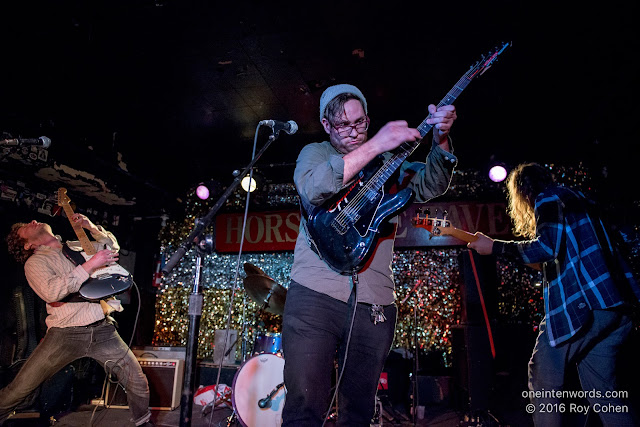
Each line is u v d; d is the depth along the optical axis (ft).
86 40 12.44
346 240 4.86
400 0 11.30
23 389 10.44
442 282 20.11
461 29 12.21
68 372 15.25
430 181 5.53
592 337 6.56
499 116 16.58
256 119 17.31
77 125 16.11
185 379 6.51
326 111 5.52
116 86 14.83
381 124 17.30
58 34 12.14
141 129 17.95
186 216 22.86
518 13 11.52
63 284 10.77
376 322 4.91
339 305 4.86
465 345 14.94
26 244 11.69
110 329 11.57
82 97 15.26
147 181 19.51
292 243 21.44
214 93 15.47
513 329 15.23
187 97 15.66
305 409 4.51
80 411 15.34
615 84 13.98
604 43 12.32
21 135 13.94
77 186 17.58
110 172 17.40
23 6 11.08
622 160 17.58
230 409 15.67
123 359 11.51
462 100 15.58
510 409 14.69
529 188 8.25
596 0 10.87
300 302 4.87
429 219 9.79
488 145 18.90
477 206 20.16
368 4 11.44
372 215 4.93
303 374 4.58
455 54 13.23
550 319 6.95
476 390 14.21
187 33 12.46
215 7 11.52
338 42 12.89
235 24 12.12
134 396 11.53
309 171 4.80
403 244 20.40
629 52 12.55
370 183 5.06
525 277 19.51
